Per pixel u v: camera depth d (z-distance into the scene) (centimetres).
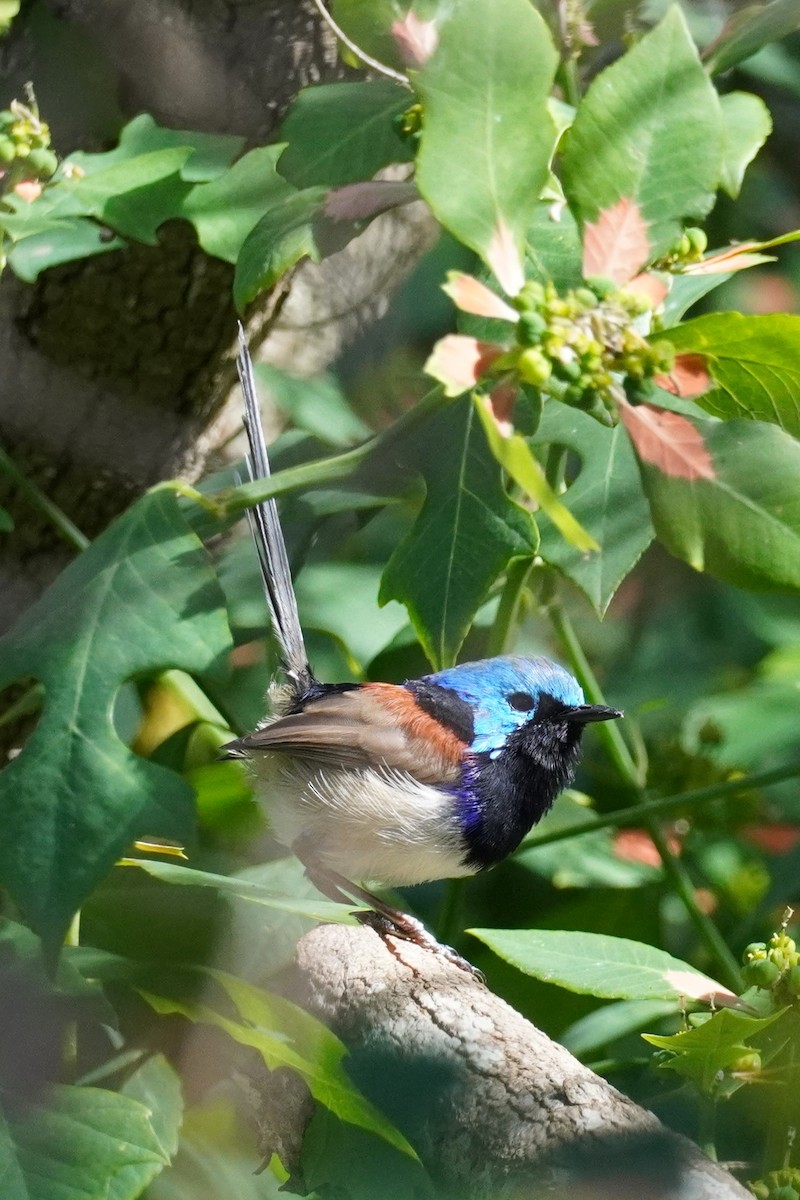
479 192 575
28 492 909
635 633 1333
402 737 855
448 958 808
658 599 1356
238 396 1063
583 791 1138
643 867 1065
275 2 927
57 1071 612
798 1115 635
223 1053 711
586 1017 855
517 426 694
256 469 859
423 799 845
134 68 938
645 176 607
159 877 644
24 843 621
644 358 577
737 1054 610
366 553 1152
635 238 605
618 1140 557
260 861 930
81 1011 628
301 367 1203
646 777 1119
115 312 978
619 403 577
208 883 634
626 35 874
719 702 1188
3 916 689
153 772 640
